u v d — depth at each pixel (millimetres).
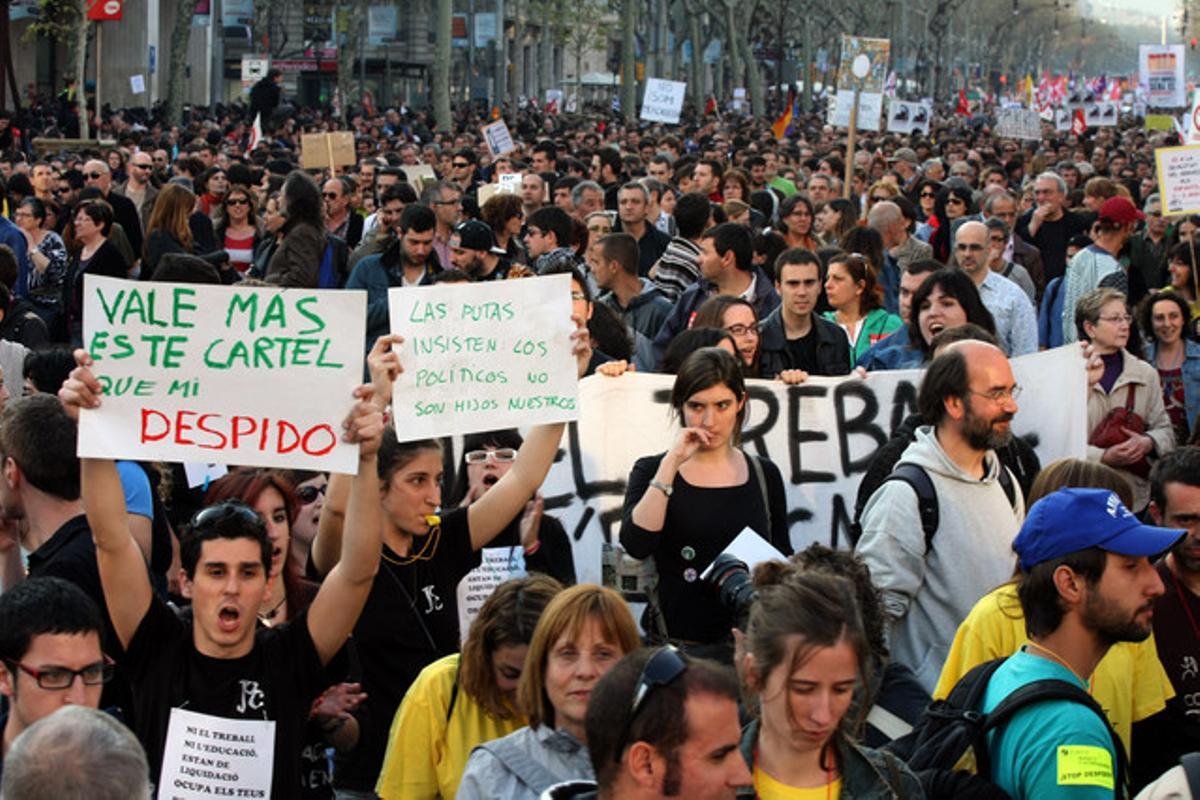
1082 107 44438
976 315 8117
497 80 74188
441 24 45406
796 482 7723
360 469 4863
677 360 7469
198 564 4812
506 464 6672
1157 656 5305
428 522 5801
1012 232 14203
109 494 4781
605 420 7527
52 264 13797
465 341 5641
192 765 4824
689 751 3436
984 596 5512
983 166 26984
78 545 5586
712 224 14070
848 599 3926
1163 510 5410
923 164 24109
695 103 73375
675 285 11344
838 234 14562
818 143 40312
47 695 4379
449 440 7520
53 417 5676
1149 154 33562
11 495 5957
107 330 4680
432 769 4934
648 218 14617
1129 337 9367
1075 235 15148
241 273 15258
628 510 6172
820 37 102875
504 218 13641
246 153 29766
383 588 5664
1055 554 4426
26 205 13852
